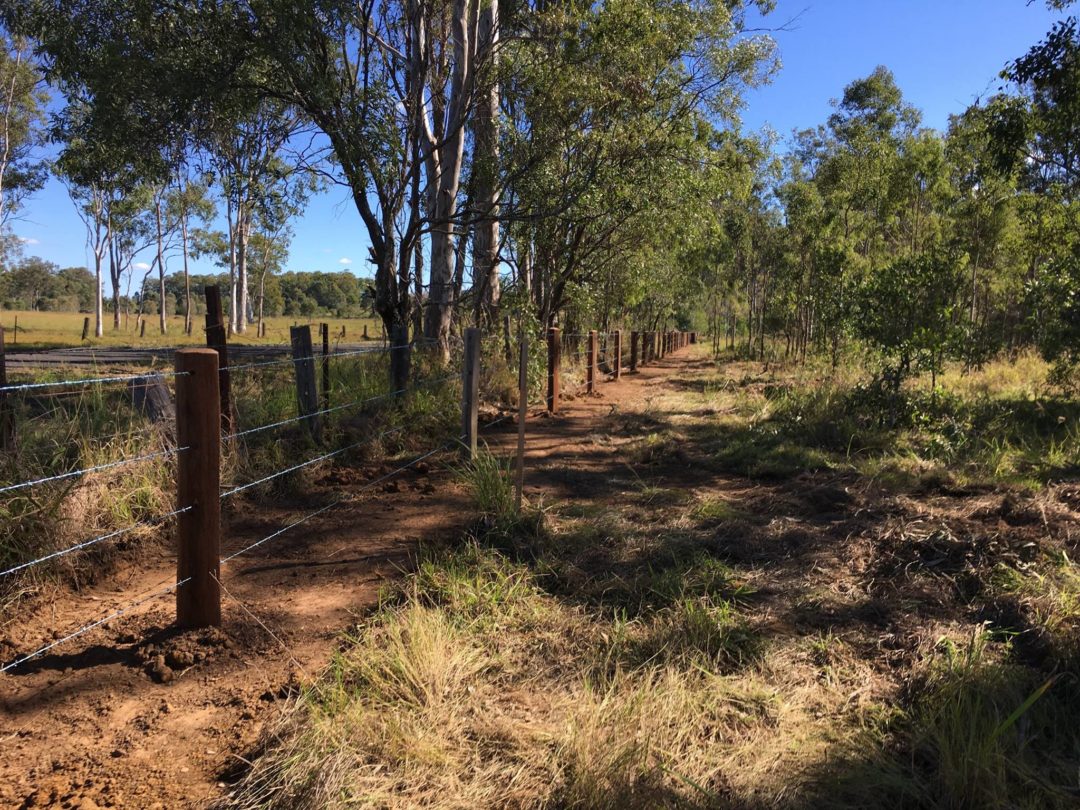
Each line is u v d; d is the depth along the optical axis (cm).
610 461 742
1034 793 228
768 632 342
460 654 307
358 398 813
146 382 525
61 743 260
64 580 383
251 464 582
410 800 227
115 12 815
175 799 230
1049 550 400
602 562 427
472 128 1255
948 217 2102
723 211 2031
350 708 263
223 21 806
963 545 418
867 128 2141
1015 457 652
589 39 1005
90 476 438
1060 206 1349
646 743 247
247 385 812
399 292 1045
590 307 1531
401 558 440
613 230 1317
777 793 232
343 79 928
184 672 308
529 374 1126
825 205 2031
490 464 568
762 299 2667
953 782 231
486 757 251
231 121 903
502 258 1305
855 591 386
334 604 377
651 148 1080
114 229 4131
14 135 3297
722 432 882
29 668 309
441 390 934
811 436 800
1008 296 2048
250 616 358
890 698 289
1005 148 1145
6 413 430
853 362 1490
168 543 455
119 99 845
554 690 293
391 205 987
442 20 1120
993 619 343
